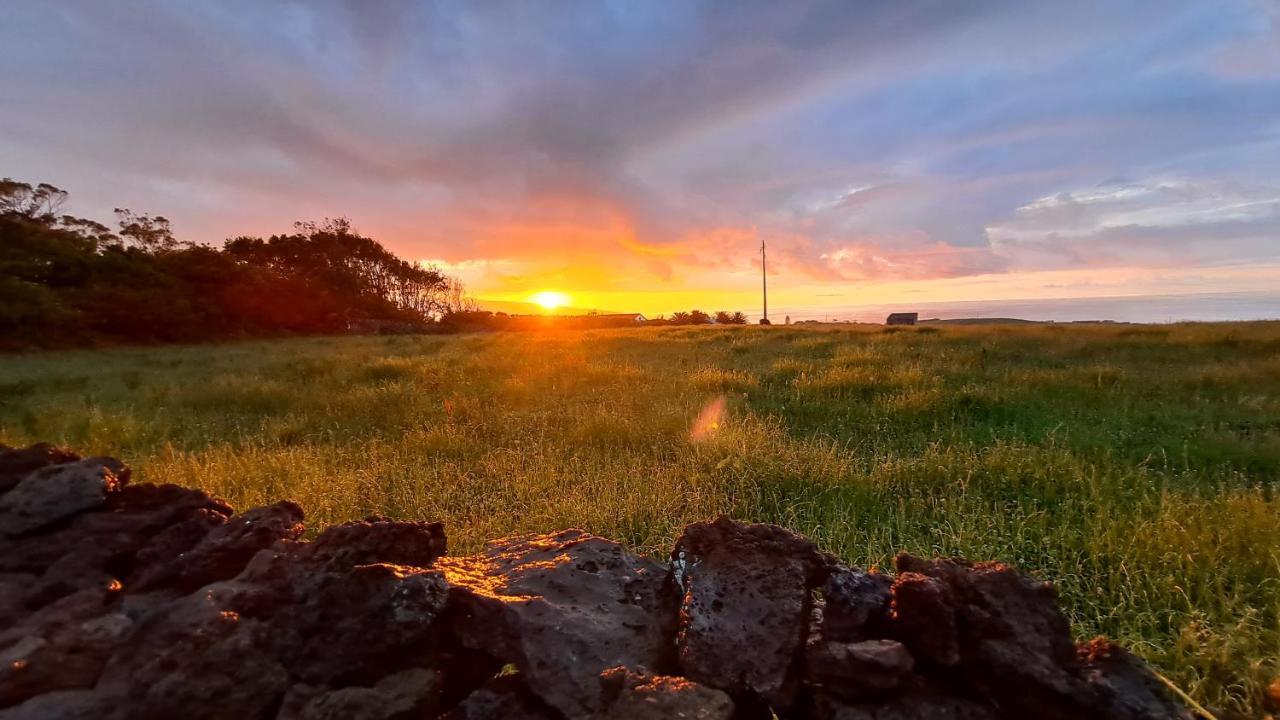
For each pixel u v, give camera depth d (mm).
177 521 2293
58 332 24219
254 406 7984
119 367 14734
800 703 1538
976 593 1629
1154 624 2553
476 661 1709
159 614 1702
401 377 10305
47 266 27969
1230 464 4680
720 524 1977
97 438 5773
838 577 1774
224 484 4414
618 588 1933
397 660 1612
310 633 1655
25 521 2139
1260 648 2330
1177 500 3590
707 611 1690
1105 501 3822
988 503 3904
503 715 1521
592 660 1610
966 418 6438
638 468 4707
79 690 1565
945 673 1566
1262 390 7348
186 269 33906
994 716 1482
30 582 1983
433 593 1684
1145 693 1486
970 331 18969
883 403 7105
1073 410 6516
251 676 1551
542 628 1660
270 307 37500
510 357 13352
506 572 2008
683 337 20609
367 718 1448
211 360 16469
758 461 4816
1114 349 12359
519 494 4238
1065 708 1450
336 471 4711
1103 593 2787
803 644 1619
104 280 29656
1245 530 3221
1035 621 1609
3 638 1700
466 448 5520
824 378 8734
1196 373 8562
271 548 1995
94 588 1951
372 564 1719
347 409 7500
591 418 6207
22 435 5918
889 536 3482
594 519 3723
